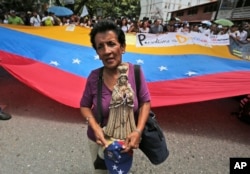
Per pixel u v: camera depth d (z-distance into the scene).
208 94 4.44
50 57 5.11
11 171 3.00
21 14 12.40
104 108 1.74
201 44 6.09
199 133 4.27
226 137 4.21
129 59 5.43
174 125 4.49
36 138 3.74
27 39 5.46
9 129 3.95
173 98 4.41
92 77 1.81
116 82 1.72
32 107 4.79
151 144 1.93
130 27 11.79
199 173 3.20
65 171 3.06
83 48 5.68
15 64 4.70
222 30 12.32
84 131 4.03
